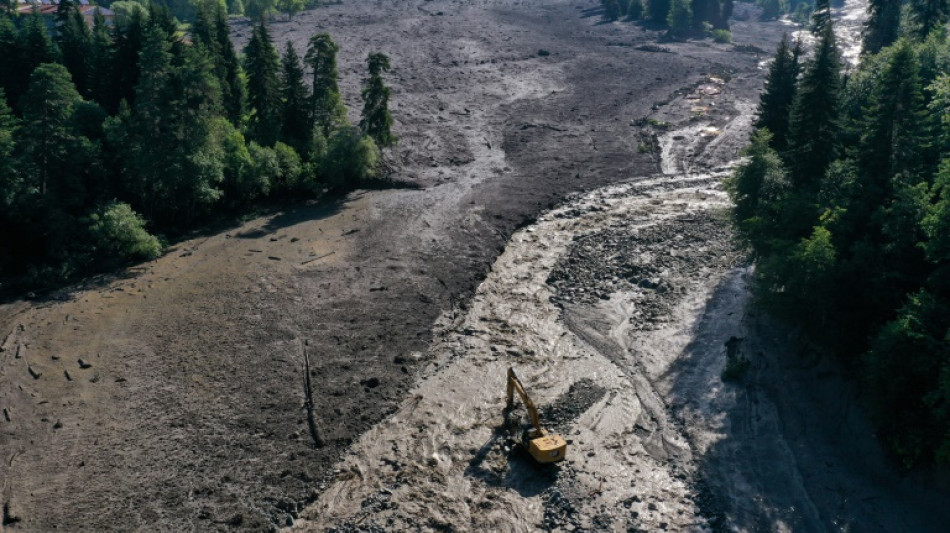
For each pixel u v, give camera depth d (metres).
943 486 32.75
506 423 39.31
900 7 82.44
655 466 36.81
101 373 42.47
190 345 45.28
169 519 32.91
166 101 59.00
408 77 115.81
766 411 40.25
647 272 55.75
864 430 36.81
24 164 55.12
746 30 176.12
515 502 34.19
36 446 36.91
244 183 66.19
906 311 34.03
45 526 32.25
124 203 57.59
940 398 31.95
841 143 50.34
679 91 111.75
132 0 158.00
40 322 47.75
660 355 46.19
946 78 44.12
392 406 41.00
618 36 156.12
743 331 47.12
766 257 47.38
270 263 55.94
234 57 81.12
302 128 74.62
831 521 32.94
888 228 37.53
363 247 59.19
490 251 59.41
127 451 36.69
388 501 34.22
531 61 131.00
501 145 87.62
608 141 89.31
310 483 35.41
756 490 35.00
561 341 47.88
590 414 40.69
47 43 74.06
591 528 32.72
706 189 73.75
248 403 40.44
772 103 65.56
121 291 51.88
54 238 55.66
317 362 44.22
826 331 39.62
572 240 62.16
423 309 50.53
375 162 73.56
